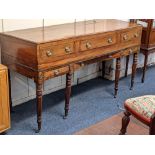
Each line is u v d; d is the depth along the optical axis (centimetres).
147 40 339
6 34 232
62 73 234
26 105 285
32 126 246
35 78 216
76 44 236
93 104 293
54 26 280
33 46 207
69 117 264
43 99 302
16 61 229
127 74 384
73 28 271
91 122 255
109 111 279
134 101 198
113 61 353
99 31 257
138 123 235
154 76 387
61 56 226
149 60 426
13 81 272
